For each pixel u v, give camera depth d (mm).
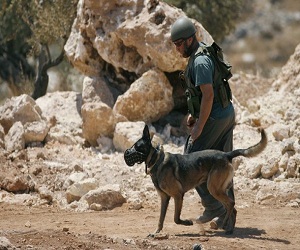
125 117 15875
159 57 15664
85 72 17094
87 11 16547
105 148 15633
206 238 10555
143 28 15758
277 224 11750
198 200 13445
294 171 14023
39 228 11594
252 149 10703
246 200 13383
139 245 9938
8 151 15086
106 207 13242
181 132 15961
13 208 13266
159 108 16078
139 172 14445
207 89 10734
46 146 15539
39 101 17406
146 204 13344
